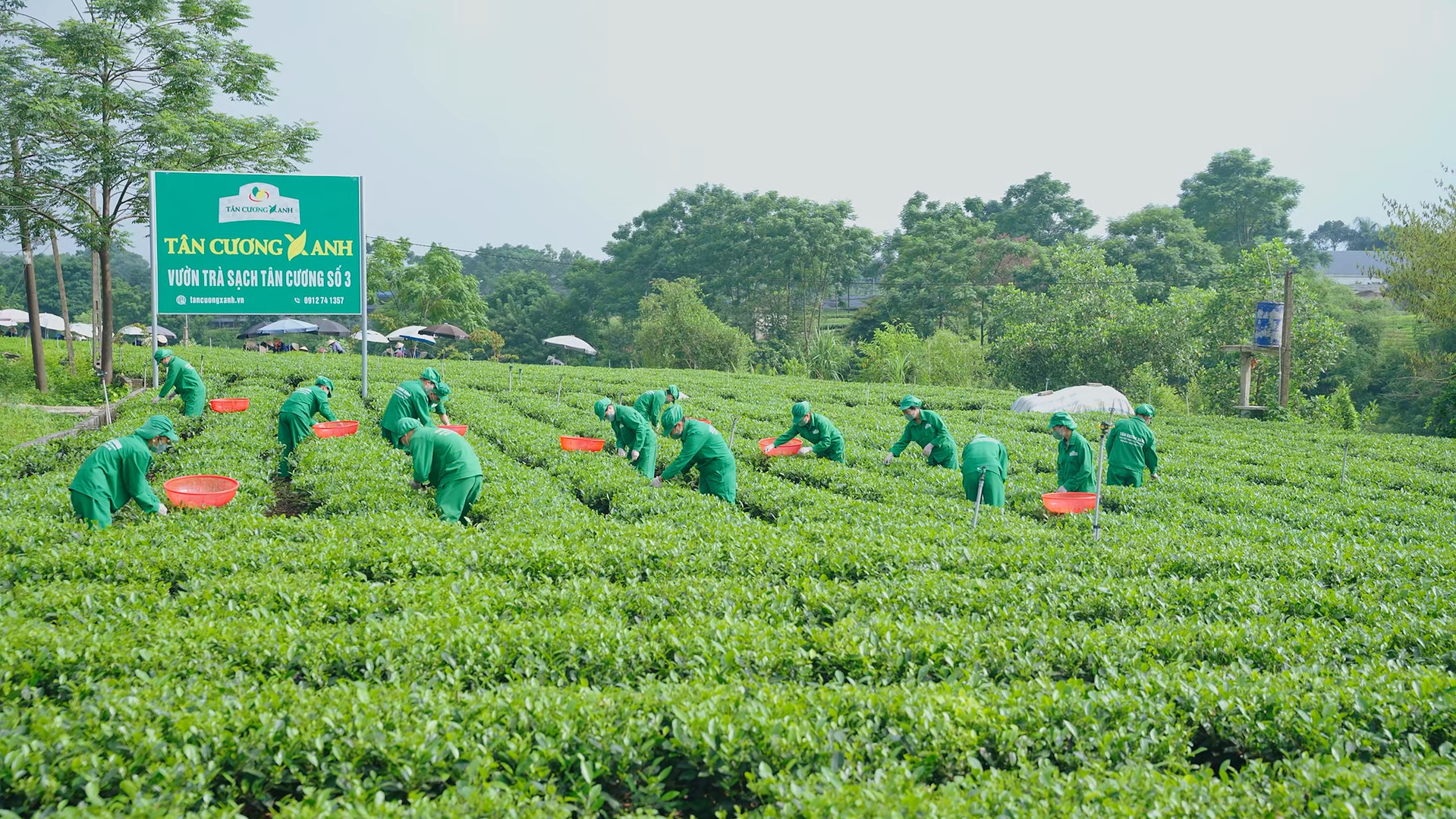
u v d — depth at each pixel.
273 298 25.11
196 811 5.97
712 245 93.94
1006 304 55.22
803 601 10.17
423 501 14.36
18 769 5.77
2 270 98.25
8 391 32.16
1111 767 6.91
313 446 18.23
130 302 93.88
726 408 30.58
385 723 6.58
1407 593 10.74
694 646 8.46
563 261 154.88
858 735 6.84
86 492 12.38
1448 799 5.86
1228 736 7.47
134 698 6.60
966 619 9.77
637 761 6.61
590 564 11.27
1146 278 85.31
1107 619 10.32
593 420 24.75
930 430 19.64
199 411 22.34
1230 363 46.22
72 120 31.03
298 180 24.94
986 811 5.82
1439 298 38.12
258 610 8.88
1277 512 17.30
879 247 97.00
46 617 8.67
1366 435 30.67
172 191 24.27
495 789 5.81
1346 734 7.21
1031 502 17.22
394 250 76.19
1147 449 18.58
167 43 32.34
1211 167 98.62
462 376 38.22
